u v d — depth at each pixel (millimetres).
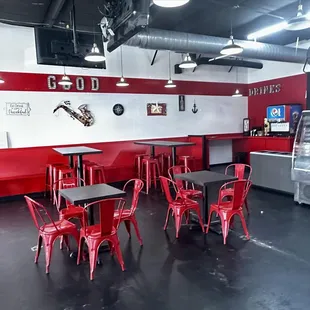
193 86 9047
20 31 6469
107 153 7602
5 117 6469
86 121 7367
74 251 3621
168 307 2473
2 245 3914
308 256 3326
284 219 4574
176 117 8789
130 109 7980
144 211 5207
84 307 2520
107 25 4629
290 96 8781
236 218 4664
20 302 2619
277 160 5945
